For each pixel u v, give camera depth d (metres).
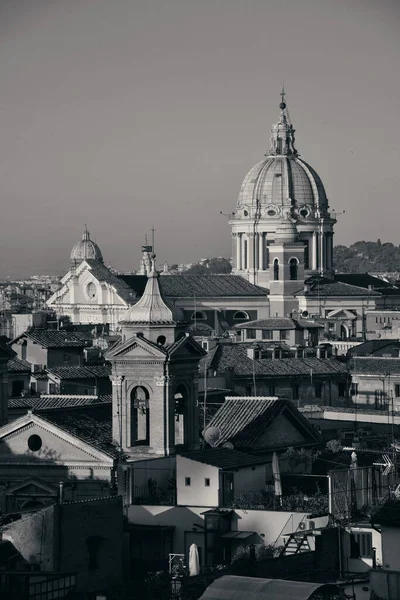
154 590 162.00
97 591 164.88
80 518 168.38
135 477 191.38
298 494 183.00
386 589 139.62
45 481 195.75
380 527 148.25
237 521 176.62
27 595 160.25
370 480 180.62
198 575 158.50
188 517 179.62
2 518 175.25
